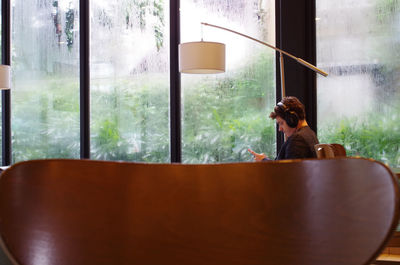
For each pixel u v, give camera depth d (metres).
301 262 0.46
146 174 0.49
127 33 6.32
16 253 0.44
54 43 6.60
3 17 6.70
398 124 5.22
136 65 6.30
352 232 0.43
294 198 0.47
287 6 5.40
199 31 6.00
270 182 0.48
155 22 6.21
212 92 5.98
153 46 6.23
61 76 6.56
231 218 0.48
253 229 0.48
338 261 0.44
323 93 5.45
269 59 5.73
